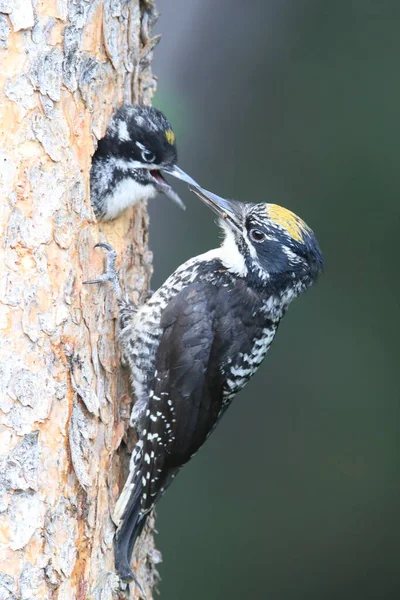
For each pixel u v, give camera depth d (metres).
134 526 9.68
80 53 9.23
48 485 8.53
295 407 16.16
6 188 8.55
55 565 8.55
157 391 9.95
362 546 15.91
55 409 8.64
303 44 15.80
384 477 15.92
